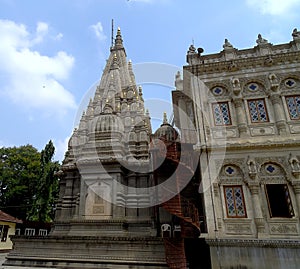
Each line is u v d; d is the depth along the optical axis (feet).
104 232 57.21
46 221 106.22
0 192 119.03
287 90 49.98
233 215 42.88
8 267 52.65
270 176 44.21
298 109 48.39
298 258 37.22
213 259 39.32
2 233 91.91
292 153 44.52
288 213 41.70
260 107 50.11
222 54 55.72
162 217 56.80
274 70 51.49
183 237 43.04
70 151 76.43
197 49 57.26
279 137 46.47
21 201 119.34
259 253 38.55
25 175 119.14
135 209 61.82
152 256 46.78
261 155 45.60
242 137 47.83
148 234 56.70
